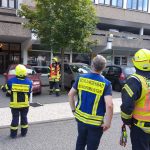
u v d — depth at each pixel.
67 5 15.06
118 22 33.81
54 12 15.35
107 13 32.28
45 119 9.01
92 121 4.32
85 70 16.66
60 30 14.98
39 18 15.48
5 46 25.42
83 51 16.20
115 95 15.32
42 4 15.54
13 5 26.00
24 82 6.94
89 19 15.34
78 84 4.50
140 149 4.00
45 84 18.94
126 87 3.85
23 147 6.33
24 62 25.19
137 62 3.93
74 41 15.38
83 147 4.52
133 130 4.02
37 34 15.91
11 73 14.84
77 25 14.98
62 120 9.00
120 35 28.94
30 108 10.64
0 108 10.66
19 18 23.03
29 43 23.31
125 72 16.75
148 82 3.87
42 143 6.62
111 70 17.88
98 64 4.36
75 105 4.85
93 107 4.32
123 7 33.25
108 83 4.33
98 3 31.75
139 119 3.93
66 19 14.87
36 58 25.77
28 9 16.30
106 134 7.42
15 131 6.99
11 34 21.61
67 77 16.86
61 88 16.09
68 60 27.03
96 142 4.38
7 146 6.39
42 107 10.94
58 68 14.69
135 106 3.95
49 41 15.48
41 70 25.95
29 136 7.16
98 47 27.12
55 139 6.94
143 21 34.69
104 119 4.30
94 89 4.32
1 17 22.78
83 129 4.40
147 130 3.94
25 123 7.12
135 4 34.09
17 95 6.93
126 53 30.22
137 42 28.78
